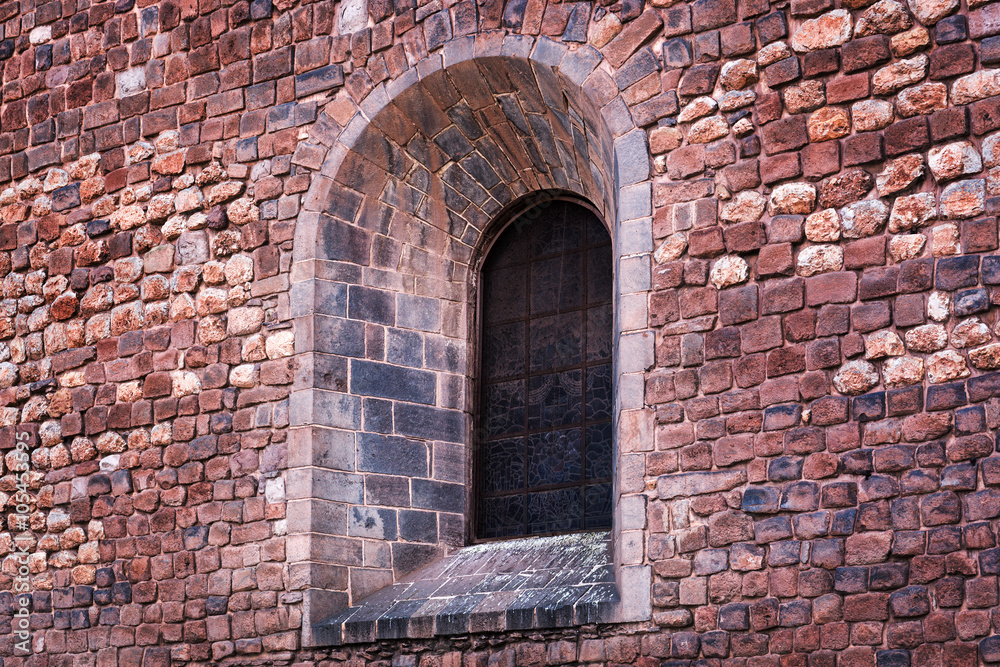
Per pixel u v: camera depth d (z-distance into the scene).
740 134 9.32
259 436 10.63
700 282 9.24
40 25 12.38
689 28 9.64
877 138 8.91
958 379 8.40
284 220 10.90
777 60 9.30
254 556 10.43
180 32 11.64
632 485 9.13
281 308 10.76
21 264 12.02
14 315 11.98
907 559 8.28
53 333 11.74
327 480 10.40
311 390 10.48
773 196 9.13
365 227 10.98
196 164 11.34
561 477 10.74
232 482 10.65
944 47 8.83
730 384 9.02
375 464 10.64
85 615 11.04
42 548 11.36
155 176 11.51
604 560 9.80
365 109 10.77
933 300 8.55
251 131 11.16
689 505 8.95
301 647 10.10
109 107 11.86
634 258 9.46
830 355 8.76
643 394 9.24
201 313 11.08
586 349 10.88
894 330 8.62
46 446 11.56
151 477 11.02
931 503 8.29
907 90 8.88
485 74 10.43
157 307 11.28
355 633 9.90
